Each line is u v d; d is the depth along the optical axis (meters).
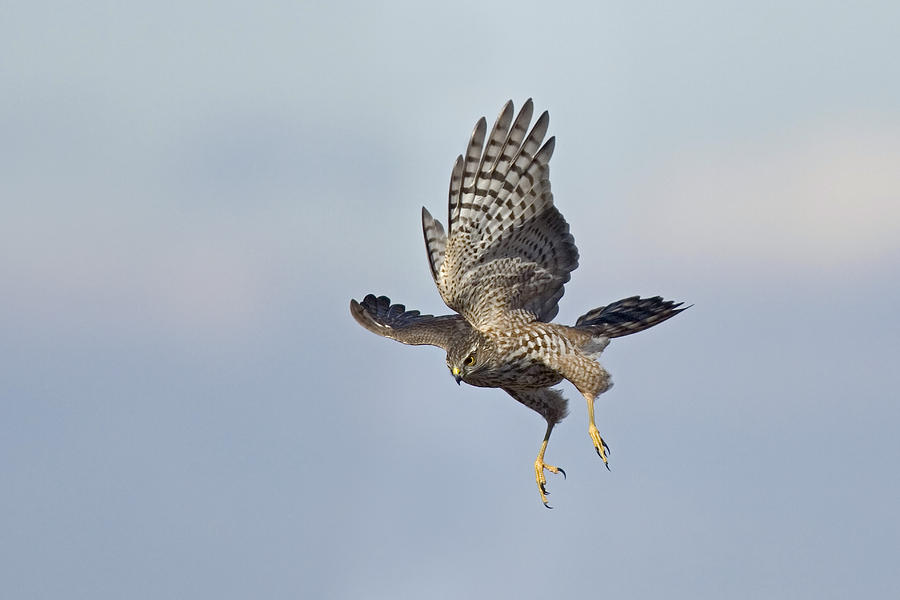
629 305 15.98
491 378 15.75
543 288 15.53
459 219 15.08
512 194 15.09
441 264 15.38
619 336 15.90
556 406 16.48
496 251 15.27
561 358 15.40
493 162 14.98
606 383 15.44
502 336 15.49
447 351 15.88
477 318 15.59
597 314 16.06
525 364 15.54
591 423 15.29
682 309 15.82
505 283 15.45
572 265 15.43
